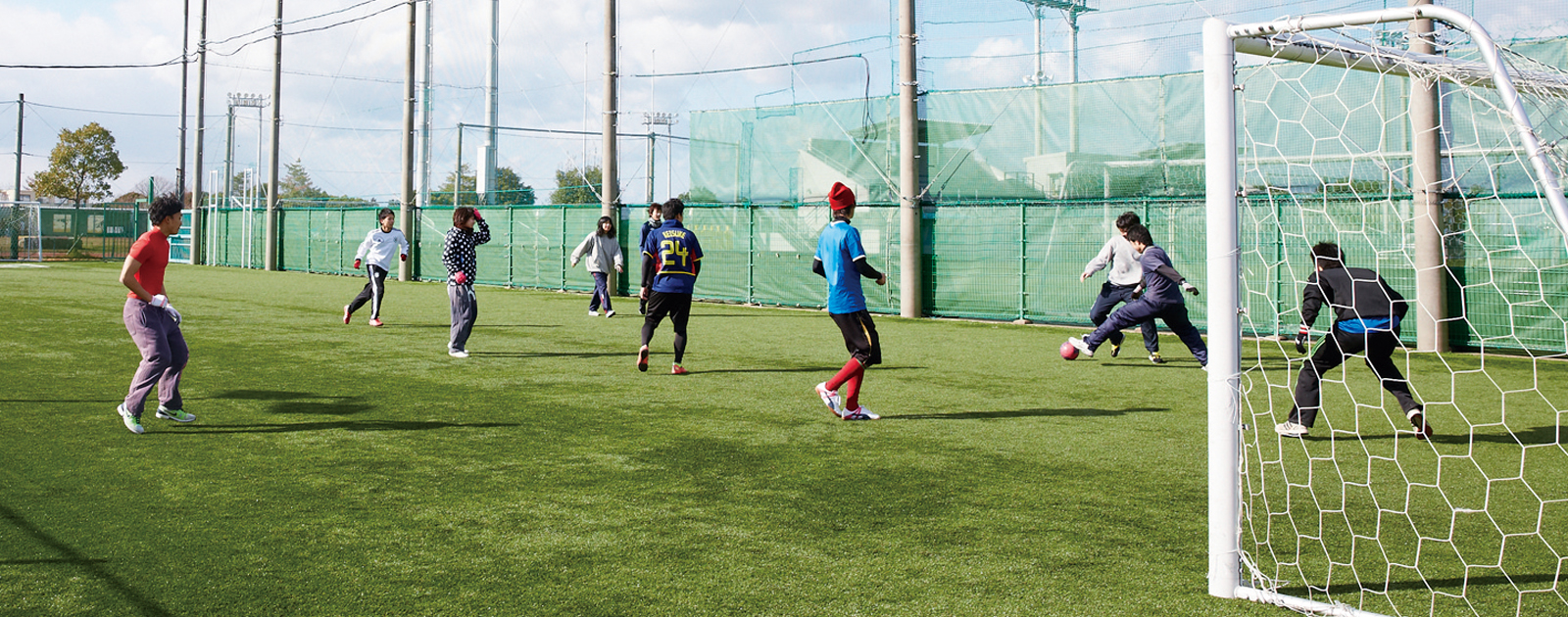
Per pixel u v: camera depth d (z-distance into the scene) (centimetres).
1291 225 1237
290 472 513
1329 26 351
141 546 390
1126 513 451
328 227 2947
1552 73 466
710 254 1903
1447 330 1134
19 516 427
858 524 432
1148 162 1400
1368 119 1170
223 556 379
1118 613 332
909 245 1573
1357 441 621
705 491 486
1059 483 506
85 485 480
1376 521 442
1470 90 462
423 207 2622
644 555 387
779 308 1725
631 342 1155
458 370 902
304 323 1334
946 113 1556
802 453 571
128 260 588
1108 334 962
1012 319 1495
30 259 3722
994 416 693
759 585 356
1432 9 337
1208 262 359
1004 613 331
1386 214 1173
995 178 1522
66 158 5356
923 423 666
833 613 330
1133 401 763
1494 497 482
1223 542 350
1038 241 1466
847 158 1706
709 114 1900
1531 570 375
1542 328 1096
